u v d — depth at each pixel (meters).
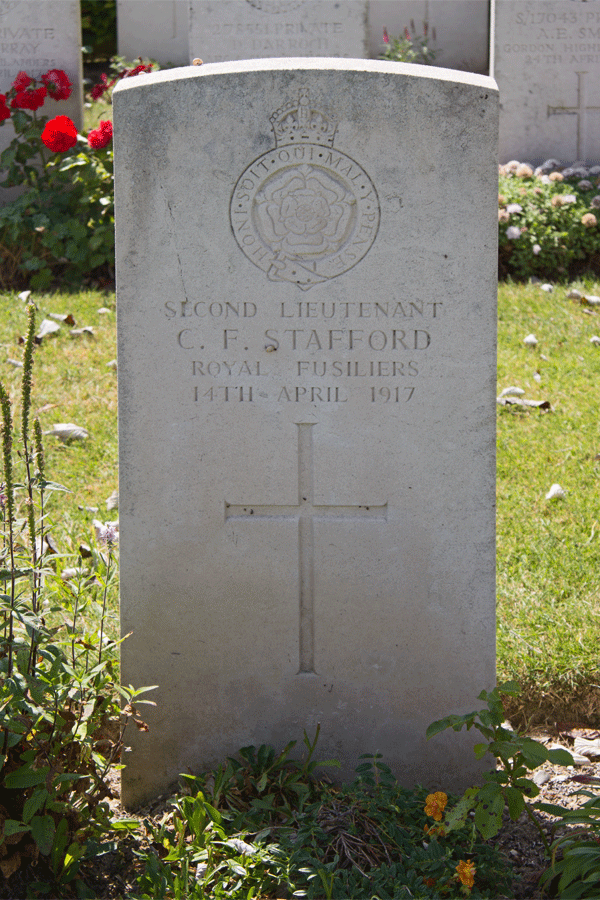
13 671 2.45
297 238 2.88
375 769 3.06
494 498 2.96
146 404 2.99
